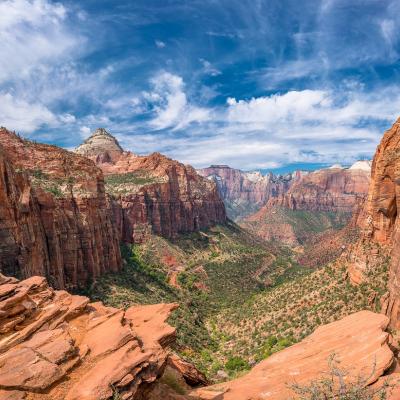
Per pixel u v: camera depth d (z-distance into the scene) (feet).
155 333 63.46
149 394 52.60
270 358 69.00
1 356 47.50
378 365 57.11
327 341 70.18
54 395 42.80
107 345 52.65
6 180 164.14
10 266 156.56
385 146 195.72
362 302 177.68
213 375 175.22
